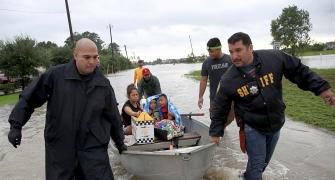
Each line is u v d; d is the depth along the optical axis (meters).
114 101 4.11
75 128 3.76
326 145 7.58
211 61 7.68
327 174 6.00
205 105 14.83
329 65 32.19
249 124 4.45
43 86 3.83
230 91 4.41
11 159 8.24
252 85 4.29
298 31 34.34
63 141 3.76
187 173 5.25
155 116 7.26
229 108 4.59
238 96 4.39
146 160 5.45
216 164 6.88
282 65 4.36
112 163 7.27
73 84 3.80
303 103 12.28
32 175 7.08
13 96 26.19
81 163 3.79
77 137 3.79
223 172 6.39
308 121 9.60
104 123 3.97
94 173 3.77
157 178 5.53
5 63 32.31
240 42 4.22
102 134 3.88
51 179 3.78
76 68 3.85
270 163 6.66
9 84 30.02
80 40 3.84
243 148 4.59
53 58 42.47
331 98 4.21
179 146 6.53
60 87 3.79
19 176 7.04
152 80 9.25
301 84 4.40
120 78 44.25
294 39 34.31
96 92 3.86
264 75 4.28
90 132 3.82
